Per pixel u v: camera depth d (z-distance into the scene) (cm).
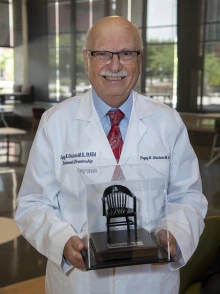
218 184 607
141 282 144
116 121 149
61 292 149
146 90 1062
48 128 148
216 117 815
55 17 1110
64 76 1127
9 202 519
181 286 220
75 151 145
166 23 1030
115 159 144
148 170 135
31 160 150
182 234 136
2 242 233
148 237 128
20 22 1103
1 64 1100
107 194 128
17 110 1046
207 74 988
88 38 140
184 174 153
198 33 995
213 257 218
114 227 128
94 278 143
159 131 150
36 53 1116
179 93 1025
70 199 144
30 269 349
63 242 129
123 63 137
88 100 152
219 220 230
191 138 862
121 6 1075
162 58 1045
